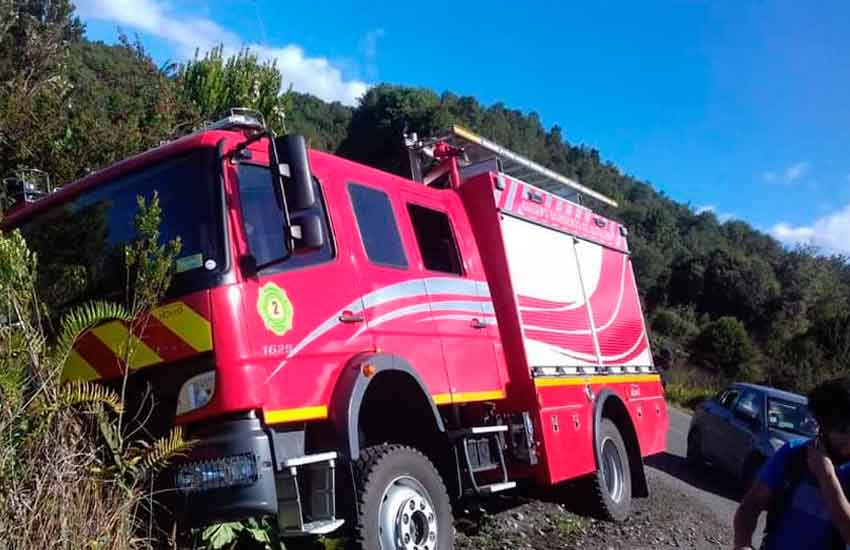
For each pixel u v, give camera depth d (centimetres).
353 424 536
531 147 7106
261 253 524
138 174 547
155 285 473
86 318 474
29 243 566
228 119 555
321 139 2650
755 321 5478
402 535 553
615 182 8456
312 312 550
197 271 496
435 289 696
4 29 1112
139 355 490
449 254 745
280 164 502
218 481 470
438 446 656
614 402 958
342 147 2783
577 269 947
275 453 494
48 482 431
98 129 1047
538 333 817
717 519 982
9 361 441
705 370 3503
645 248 5984
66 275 537
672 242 6981
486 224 797
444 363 681
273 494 484
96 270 533
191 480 473
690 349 3678
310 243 511
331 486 519
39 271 548
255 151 548
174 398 486
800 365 3209
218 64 1395
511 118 7519
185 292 493
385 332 617
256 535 529
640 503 998
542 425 774
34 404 446
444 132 841
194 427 484
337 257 589
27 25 1148
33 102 1019
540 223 875
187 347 483
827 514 352
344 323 576
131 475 472
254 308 506
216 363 480
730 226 8312
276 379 507
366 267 617
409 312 653
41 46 1142
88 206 554
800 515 359
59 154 1016
